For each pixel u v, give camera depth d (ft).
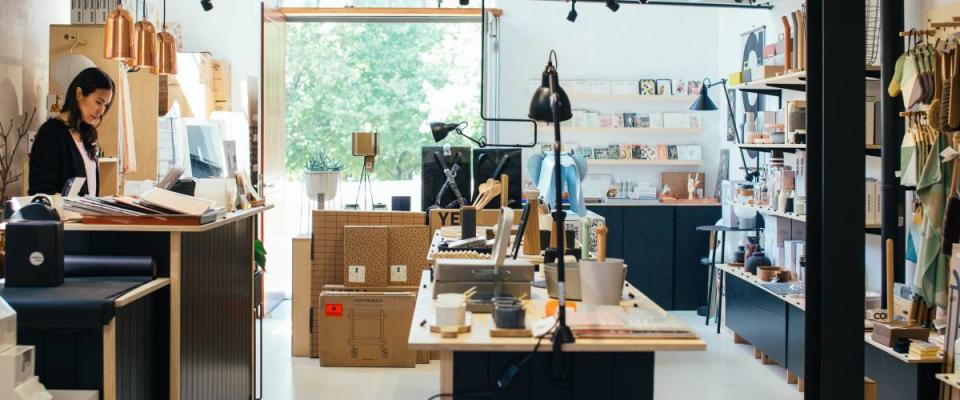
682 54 28.48
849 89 10.85
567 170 23.79
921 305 14.94
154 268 11.60
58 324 9.94
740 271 22.31
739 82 22.52
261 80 26.27
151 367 11.62
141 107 20.21
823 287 10.93
